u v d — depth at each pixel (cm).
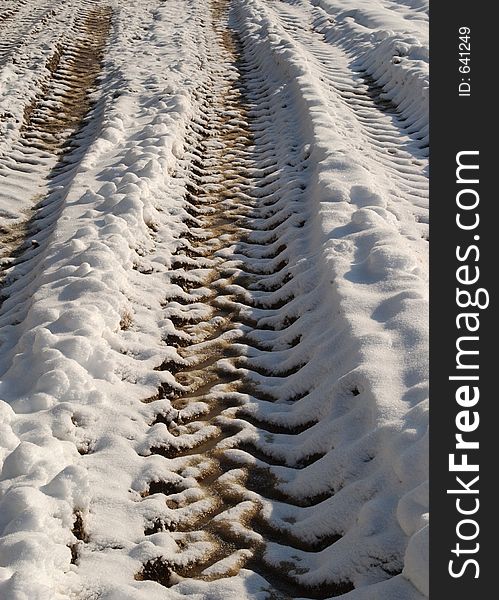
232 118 1070
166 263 647
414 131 960
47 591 289
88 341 478
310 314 545
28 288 608
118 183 762
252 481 416
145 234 677
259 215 766
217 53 1429
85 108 1153
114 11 1831
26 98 1132
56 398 435
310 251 634
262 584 344
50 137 1037
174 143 891
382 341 458
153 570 345
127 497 386
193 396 494
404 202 742
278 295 604
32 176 909
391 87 1114
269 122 1036
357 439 402
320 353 488
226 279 650
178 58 1341
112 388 465
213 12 1822
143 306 574
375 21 1486
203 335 566
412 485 351
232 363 529
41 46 1420
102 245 605
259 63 1321
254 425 463
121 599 315
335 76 1205
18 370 464
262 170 876
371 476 373
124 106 1046
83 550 344
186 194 799
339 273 554
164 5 1898
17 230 779
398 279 528
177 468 419
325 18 1620
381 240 585
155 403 465
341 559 342
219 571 351
